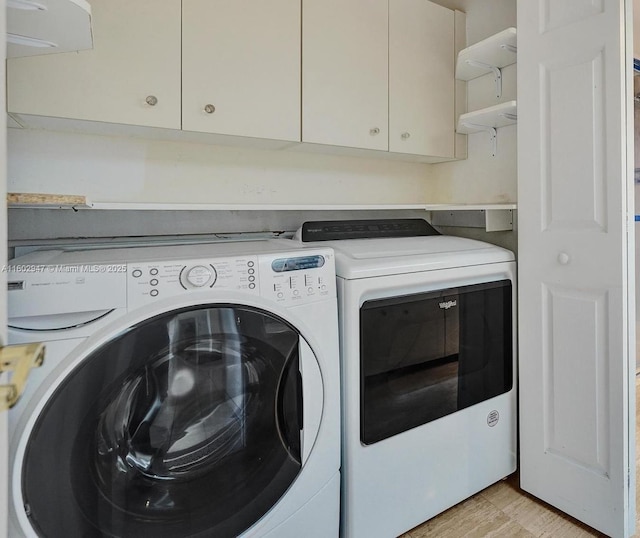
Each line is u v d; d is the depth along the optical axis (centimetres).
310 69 155
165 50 128
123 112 123
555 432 147
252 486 104
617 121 125
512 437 162
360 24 166
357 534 122
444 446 142
